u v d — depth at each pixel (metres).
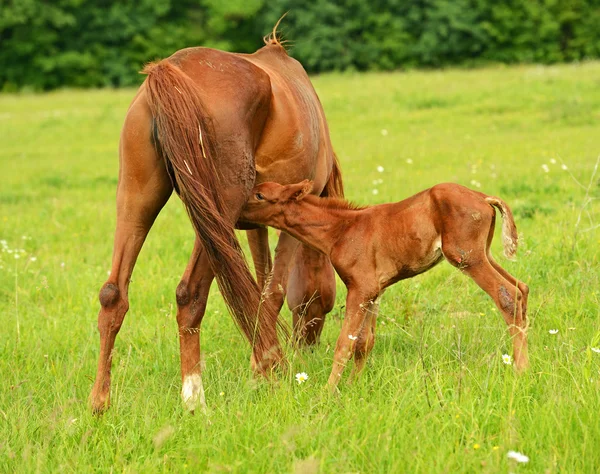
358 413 6.82
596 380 7.10
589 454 6.04
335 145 26.73
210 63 7.67
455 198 7.76
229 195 7.49
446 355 8.34
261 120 7.89
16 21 68.44
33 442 6.95
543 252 11.38
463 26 66.56
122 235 7.38
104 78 70.50
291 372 7.86
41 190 21.94
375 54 68.31
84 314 11.02
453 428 6.55
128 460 6.66
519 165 19.50
